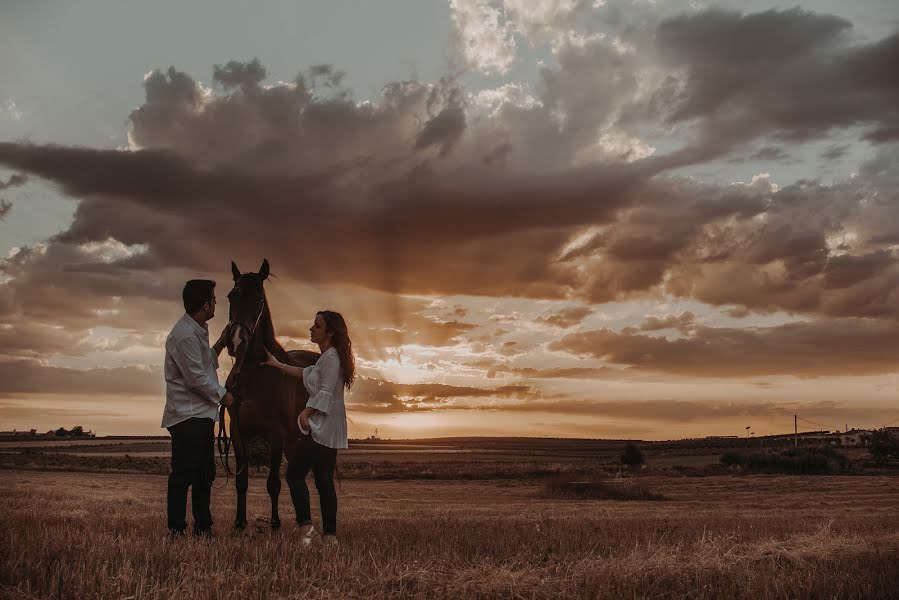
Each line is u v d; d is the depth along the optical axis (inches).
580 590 225.3
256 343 373.4
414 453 5565.9
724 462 2849.4
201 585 206.4
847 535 368.2
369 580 227.3
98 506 646.5
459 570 241.9
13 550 241.3
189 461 310.3
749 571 255.9
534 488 1776.6
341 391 326.0
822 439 5157.5
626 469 2632.9
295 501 316.8
